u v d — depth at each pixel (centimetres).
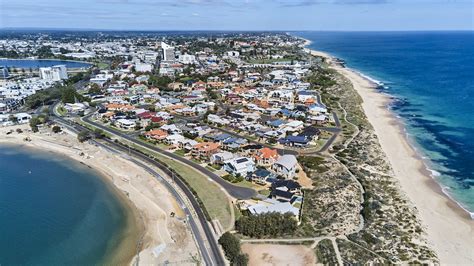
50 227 8000
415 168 10700
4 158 12225
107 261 6788
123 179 10200
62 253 7094
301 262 6397
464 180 9944
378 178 9700
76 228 7925
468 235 7475
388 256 6469
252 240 7025
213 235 7281
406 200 8644
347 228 7338
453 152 11906
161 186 9525
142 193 9344
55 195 9481
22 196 9456
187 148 11894
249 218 7288
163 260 6612
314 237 7050
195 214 8088
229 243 6606
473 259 6688
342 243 6781
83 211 8638
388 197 8725
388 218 7762
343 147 11819
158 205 8675
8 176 10738
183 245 7031
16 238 7612
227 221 7731
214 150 11331
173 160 11144
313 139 12512
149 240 7312
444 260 6612
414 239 7088
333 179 9425
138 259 6712
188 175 9981
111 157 11656
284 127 13638
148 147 12369
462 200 8906
